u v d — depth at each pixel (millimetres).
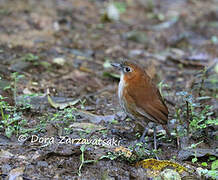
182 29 19297
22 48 14898
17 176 7352
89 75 13844
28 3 19203
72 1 20984
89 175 7594
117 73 14383
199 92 11000
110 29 18781
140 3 22219
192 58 16469
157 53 16906
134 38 17906
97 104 11594
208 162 8562
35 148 8383
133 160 8125
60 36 16844
